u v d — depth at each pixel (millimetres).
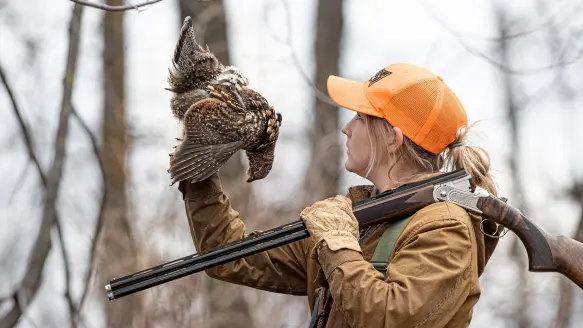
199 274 12461
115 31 15875
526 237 5988
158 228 12500
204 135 6543
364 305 5559
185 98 6840
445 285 5605
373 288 5582
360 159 6305
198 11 15469
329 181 13719
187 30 6859
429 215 5836
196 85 6871
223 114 6621
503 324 14156
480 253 6023
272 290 6773
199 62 6840
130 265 12148
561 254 5984
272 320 12531
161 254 12453
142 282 5883
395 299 5543
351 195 6547
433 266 5641
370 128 6242
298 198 13133
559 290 11977
